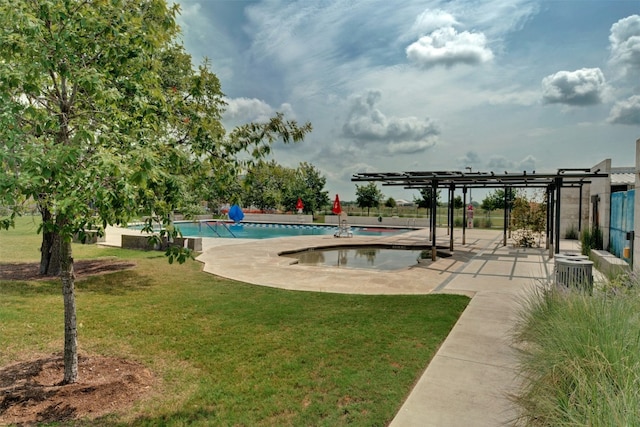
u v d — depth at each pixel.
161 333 5.56
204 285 8.95
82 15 3.35
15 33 2.97
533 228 18.03
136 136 3.65
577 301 4.30
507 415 3.37
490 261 13.26
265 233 29.34
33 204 3.45
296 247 16.89
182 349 4.96
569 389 2.91
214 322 6.09
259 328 5.80
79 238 3.18
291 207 41.47
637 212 8.72
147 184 3.05
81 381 4.04
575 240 20.16
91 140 2.78
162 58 7.95
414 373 4.25
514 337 5.14
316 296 7.89
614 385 2.66
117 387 3.88
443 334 5.55
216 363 4.52
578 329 3.54
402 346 5.06
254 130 4.40
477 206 40.78
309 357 4.69
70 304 4.00
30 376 4.15
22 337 5.31
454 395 3.74
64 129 3.53
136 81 3.87
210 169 4.29
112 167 2.66
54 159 2.58
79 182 2.76
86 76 3.14
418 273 10.78
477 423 3.25
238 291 8.34
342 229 23.25
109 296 7.75
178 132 4.42
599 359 2.97
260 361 4.57
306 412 3.43
